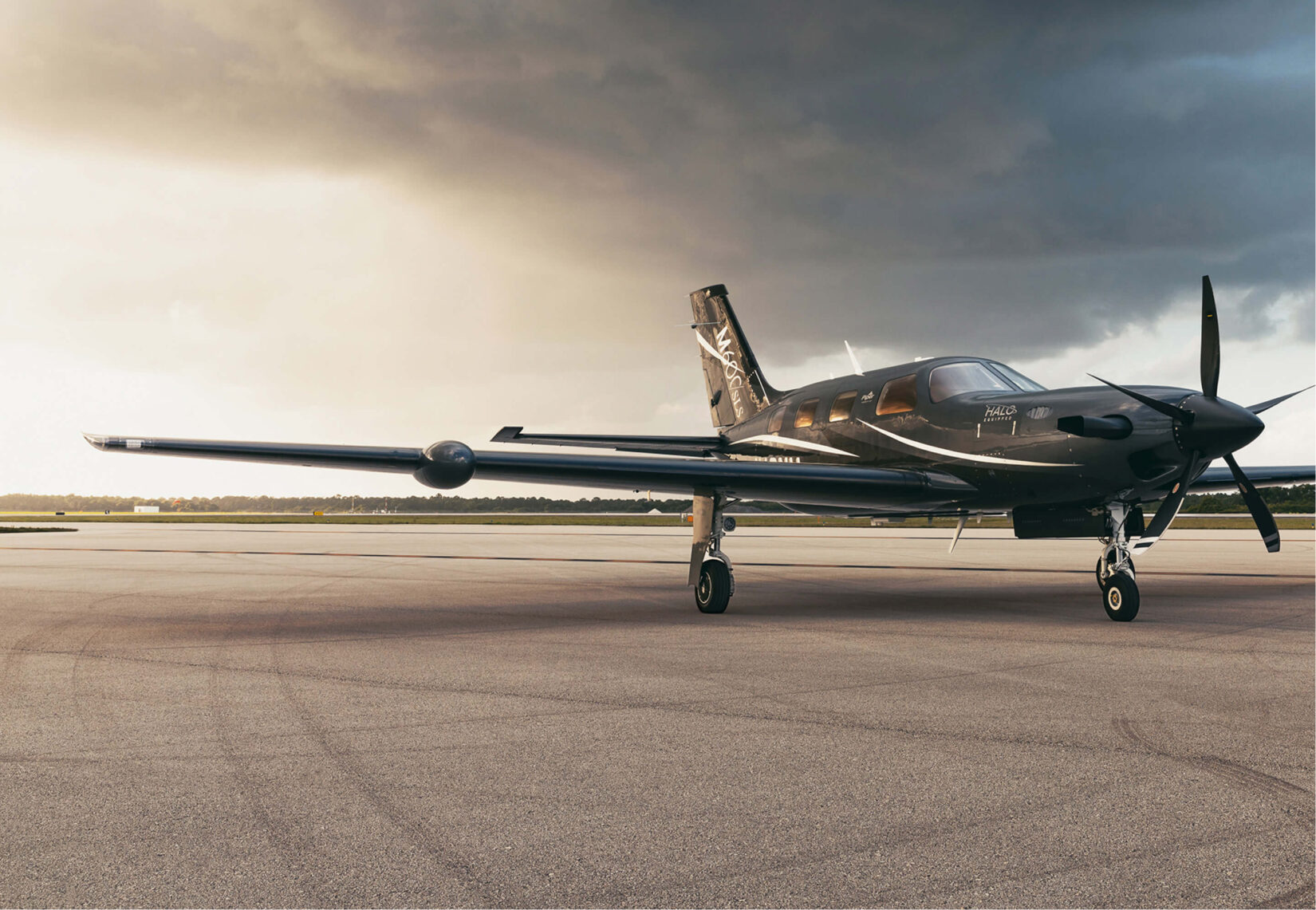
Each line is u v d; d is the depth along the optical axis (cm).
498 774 325
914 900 222
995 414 834
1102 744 362
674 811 286
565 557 1752
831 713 419
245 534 3092
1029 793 302
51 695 466
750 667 543
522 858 249
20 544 2341
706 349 1450
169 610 856
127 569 1434
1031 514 870
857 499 891
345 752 354
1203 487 1129
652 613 848
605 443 1230
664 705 438
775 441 1149
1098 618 788
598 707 433
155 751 356
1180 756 344
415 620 780
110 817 281
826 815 282
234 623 763
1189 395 716
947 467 876
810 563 1582
